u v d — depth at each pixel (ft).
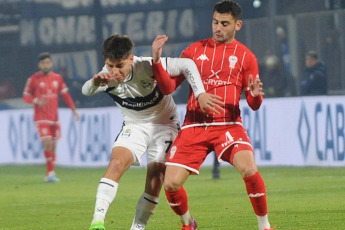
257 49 118.83
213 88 50.65
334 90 113.91
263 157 114.32
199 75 49.52
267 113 113.70
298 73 116.26
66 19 130.93
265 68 118.32
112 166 49.55
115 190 48.93
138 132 51.67
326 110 108.17
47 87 115.14
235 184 96.63
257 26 118.73
